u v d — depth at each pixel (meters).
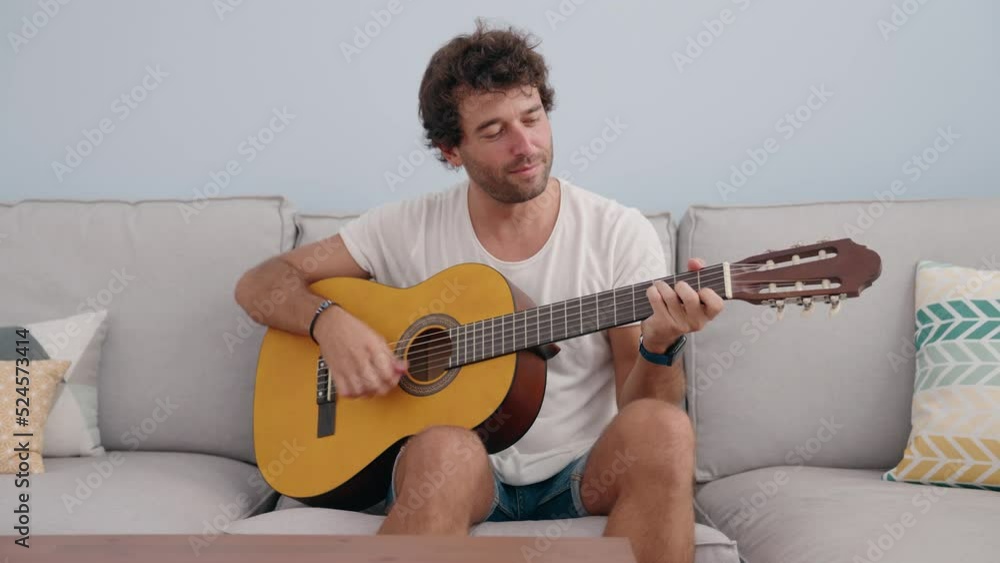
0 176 2.48
